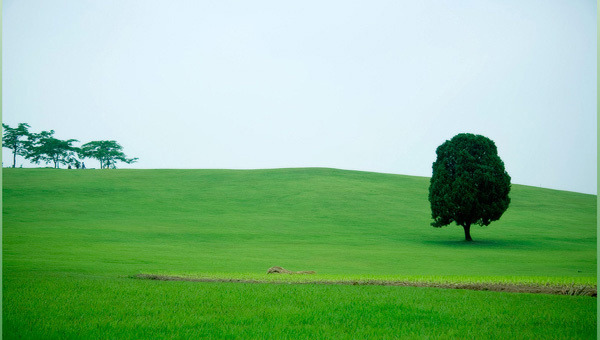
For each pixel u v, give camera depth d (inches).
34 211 2556.6
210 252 1593.3
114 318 559.2
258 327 523.8
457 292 712.4
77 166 5083.7
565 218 2824.8
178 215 2596.0
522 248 1934.1
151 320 550.3
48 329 510.9
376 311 596.1
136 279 866.8
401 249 1822.1
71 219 2381.9
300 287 756.0
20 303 622.5
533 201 3294.8
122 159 5255.9
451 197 2139.5
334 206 2918.3
